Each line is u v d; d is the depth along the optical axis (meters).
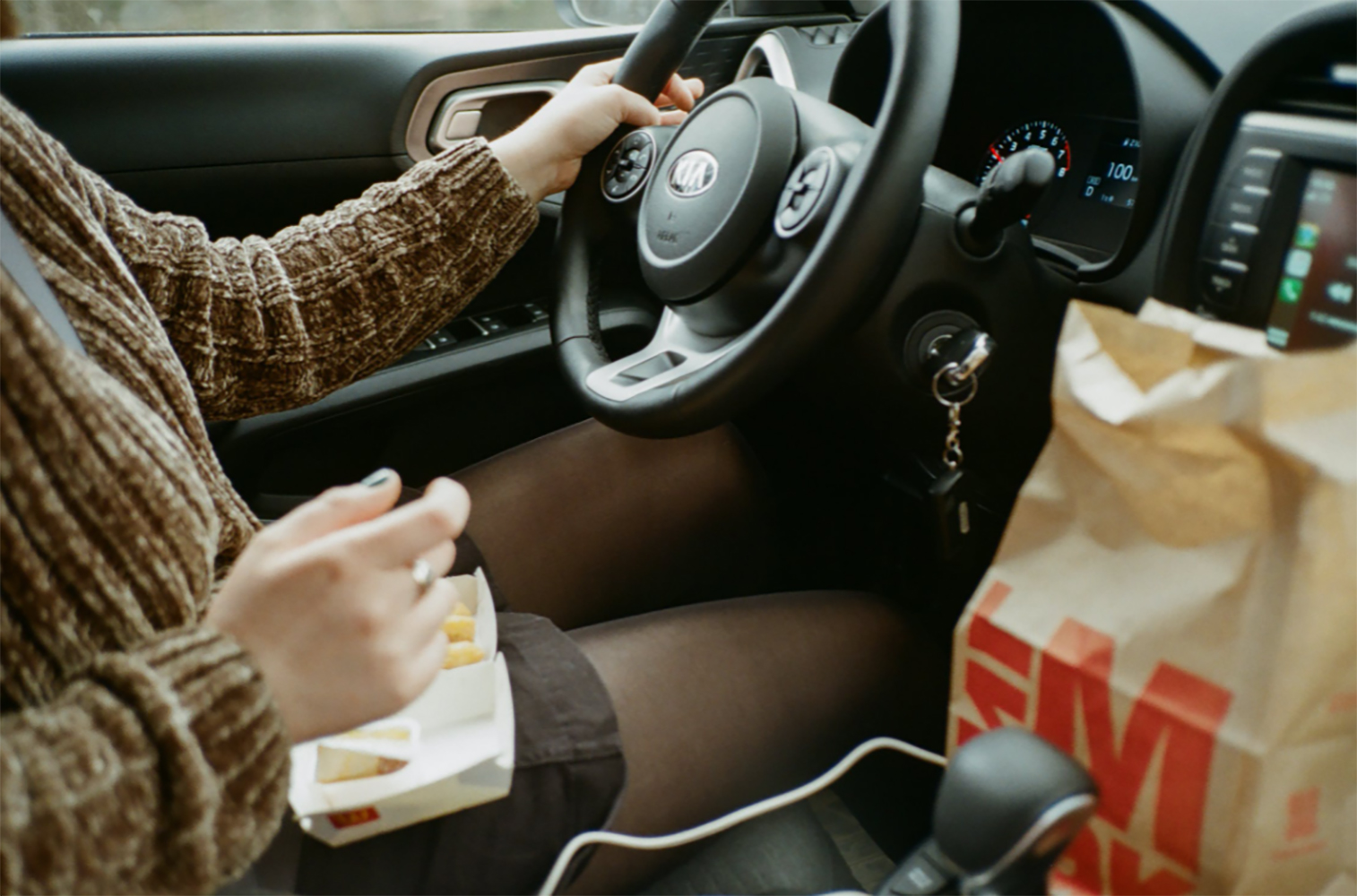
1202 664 0.42
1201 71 0.73
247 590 0.40
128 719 0.36
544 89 1.25
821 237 0.67
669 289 0.79
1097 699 0.45
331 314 0.78
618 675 0.70
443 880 0.57
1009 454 0.81
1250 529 0.40
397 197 0.81
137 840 0.35
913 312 0.73
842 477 1.05
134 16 1.10
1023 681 0.48
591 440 0.94
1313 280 0.58
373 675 0.41
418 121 1.18
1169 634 0.43
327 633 0.40
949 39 0.66
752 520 1.00
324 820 0.54
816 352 0.71
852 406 0.84
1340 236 0.57
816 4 1.34
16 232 0.51
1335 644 0.40
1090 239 0.84
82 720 0.35
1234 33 0.72
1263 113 0.61
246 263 0.75
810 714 0.73
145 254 0.68
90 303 0.52
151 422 0.47
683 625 0.76
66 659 0.41
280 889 0.55
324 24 1.20
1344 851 0.45
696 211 0.78
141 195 1.07
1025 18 0.85
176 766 0.36
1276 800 0.42
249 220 1.15
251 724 0.38
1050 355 0.75
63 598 0.41
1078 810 0.40
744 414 1.10
